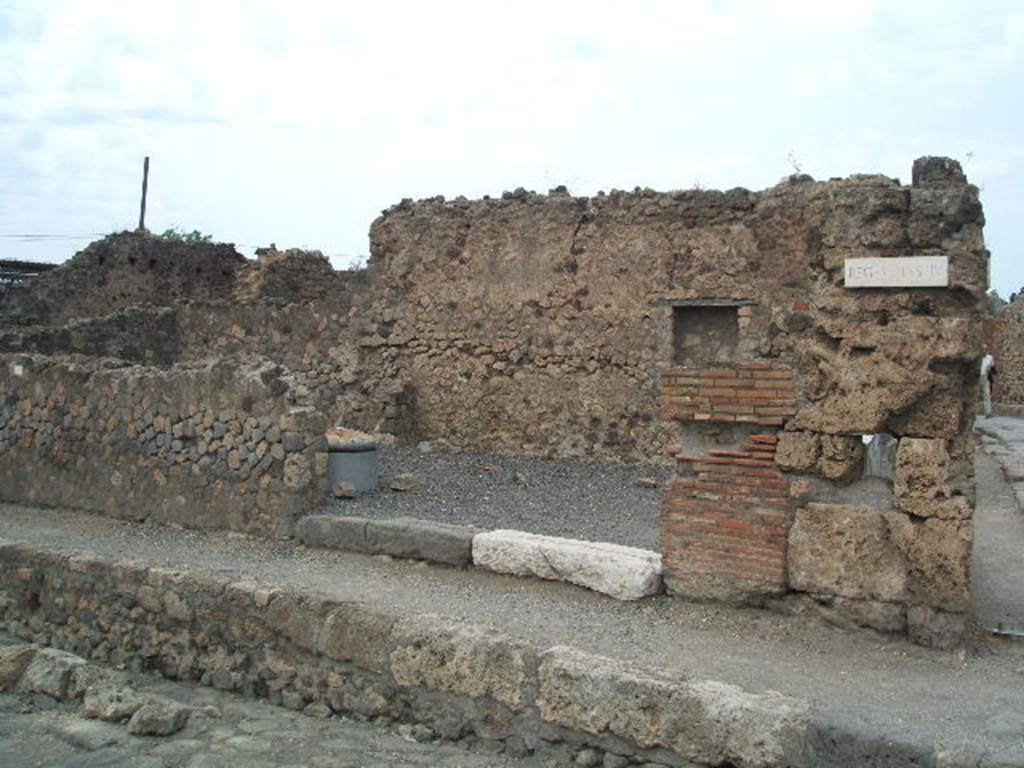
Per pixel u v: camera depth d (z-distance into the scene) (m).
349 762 5.81
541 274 14.09
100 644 8.30
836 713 4.95
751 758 5.03
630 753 5.46
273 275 20.75
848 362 6.19
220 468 9.56
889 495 6.18
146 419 10.17
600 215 13.64
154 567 8.09
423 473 12.22
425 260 15.03
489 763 5.78
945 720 4.91
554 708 5.73
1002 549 8.60
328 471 9.90
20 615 8.91
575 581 7.31
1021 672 5.65
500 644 6.01
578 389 13.82
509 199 14.35
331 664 6.81
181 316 17.28
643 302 13.34
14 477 11.32
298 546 8.91
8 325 20.30
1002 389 28.62
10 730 6.29
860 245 6.20
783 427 6.44
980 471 13.05
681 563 6.82
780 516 6.44
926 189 6.11
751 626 6.40
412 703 6.37
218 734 6.31
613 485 11.76
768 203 12.52
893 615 6.07
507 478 12.07
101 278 21.98
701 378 6.68
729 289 12.75
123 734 6.23
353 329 15.62
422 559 8.20
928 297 6.08
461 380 14.75
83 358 11.79
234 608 7.43
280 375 9.50
